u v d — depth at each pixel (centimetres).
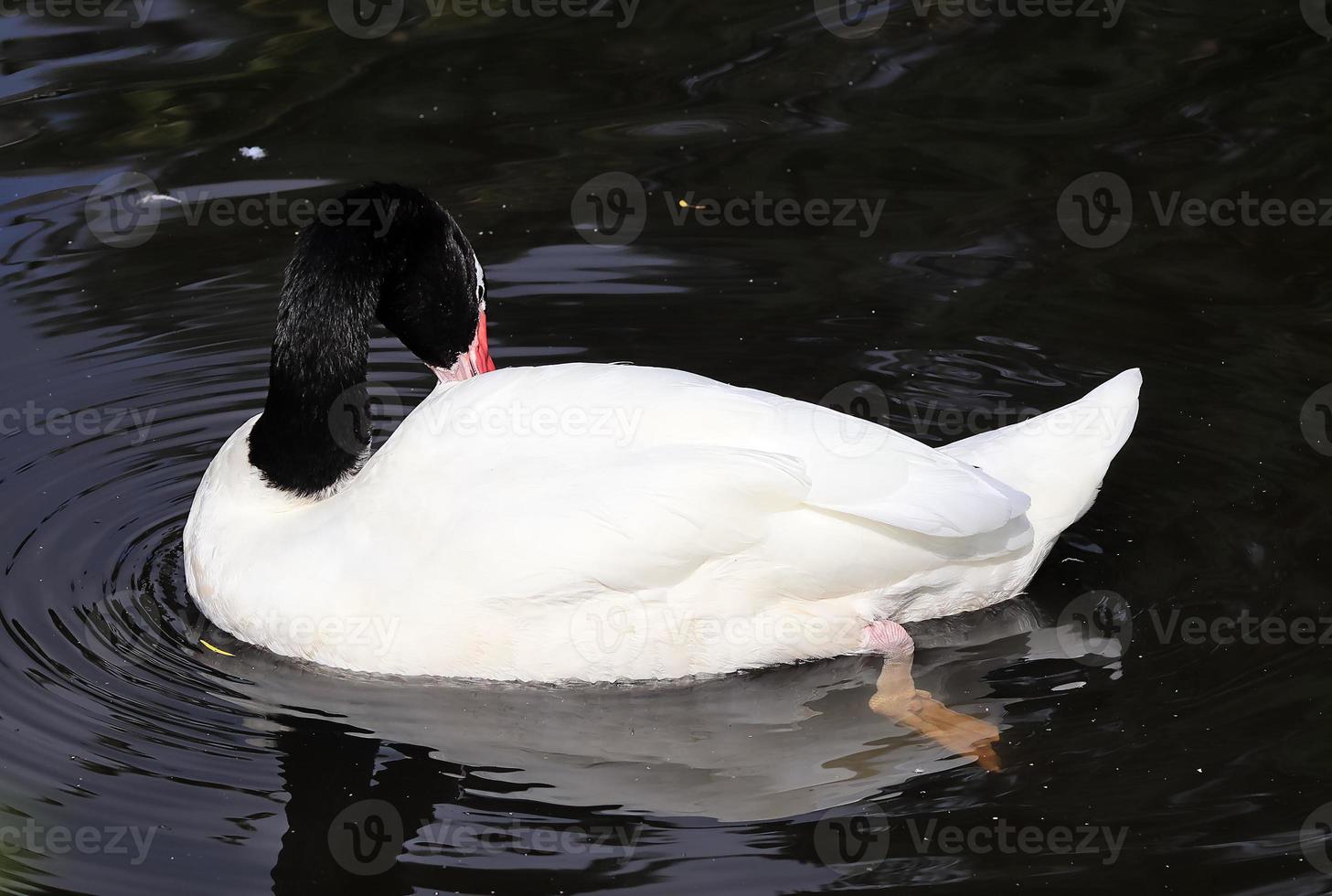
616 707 802
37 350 1145
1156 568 891
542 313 1184
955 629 852
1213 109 1430
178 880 683
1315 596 860
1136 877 672
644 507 777
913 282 1216
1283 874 670
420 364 1164
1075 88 1480
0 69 1511
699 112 1459
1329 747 746
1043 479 848
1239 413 1039
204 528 875
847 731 780
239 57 1553
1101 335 1141
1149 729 765
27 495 985
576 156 1388
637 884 672
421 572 792
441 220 941
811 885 671
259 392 1115
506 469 796
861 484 788
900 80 1507
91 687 811
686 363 1122
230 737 776
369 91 1496
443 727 786
